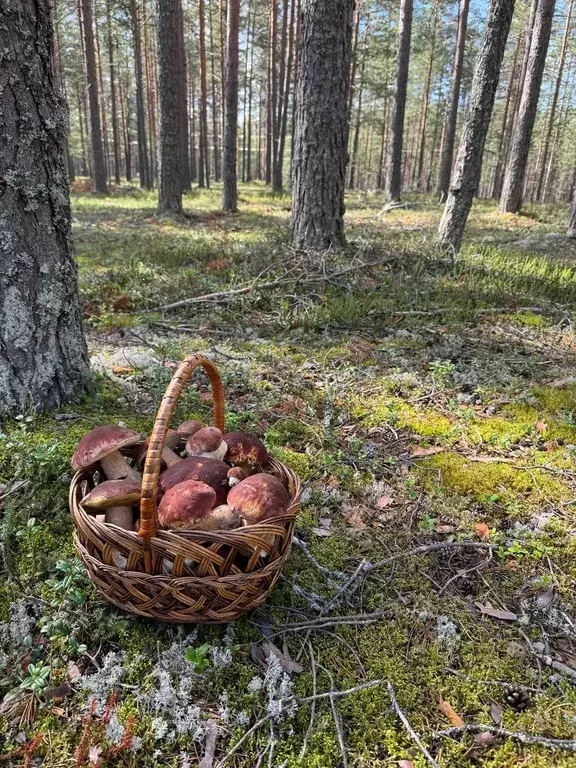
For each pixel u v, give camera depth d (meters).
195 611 1.76
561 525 2.59
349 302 5.27
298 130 6.68
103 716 1.66
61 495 2.46
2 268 2.76
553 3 13.83
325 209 6.79
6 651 1.88
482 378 4.06
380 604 2.15
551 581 2.28
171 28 11.98
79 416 3.09
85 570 2.06
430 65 29.89
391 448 3.21
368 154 49.06
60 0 17.77
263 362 4.26
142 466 2.22
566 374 4.20
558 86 27.61
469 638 2.02
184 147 22.06
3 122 2.60
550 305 5.96
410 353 4.55
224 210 15.22
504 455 3.15
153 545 1.66
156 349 4.33
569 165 34.00
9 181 2.68
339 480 2.87
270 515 1.78
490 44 7.01
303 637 2.00
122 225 11.84
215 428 2.17
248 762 1.60
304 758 1.60
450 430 3.36
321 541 2.45
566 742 1.63
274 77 23.36
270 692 1.74
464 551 2.45
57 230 2.93
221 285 5.93
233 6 13.34
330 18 6.11
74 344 3.16
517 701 1.77
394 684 1.83
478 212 17.39
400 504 2.73
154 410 3.35
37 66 2.65
